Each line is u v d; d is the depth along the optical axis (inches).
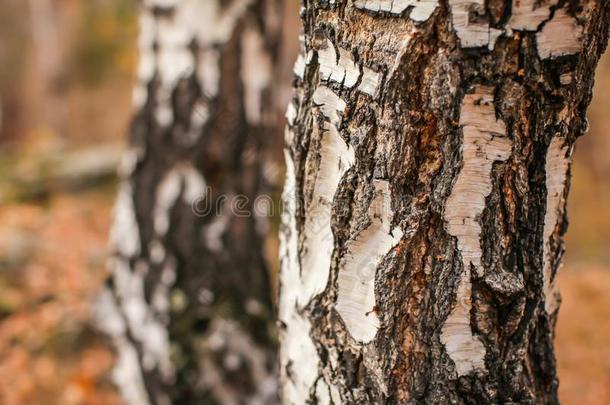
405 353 48.1
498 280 46.3
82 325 146.3
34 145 293.7
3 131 533.0
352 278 48.6
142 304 112.3
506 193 45.3
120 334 114.8
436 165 44.6
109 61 518.9
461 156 43.9
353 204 47.2
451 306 46.8
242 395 109.0
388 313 47.5
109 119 510.9
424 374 48.4
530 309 48.6
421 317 47.4
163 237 111.0
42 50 467.2
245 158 111.3
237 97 109.0
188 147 108.6
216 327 109.5
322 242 50.3
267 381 109.3
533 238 47.2
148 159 112.5
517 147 44.3
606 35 45.5
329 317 50.6
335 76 46.1
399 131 43.9
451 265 46.3
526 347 49.1
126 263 115.8
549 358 53.4
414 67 42.7
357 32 44.4
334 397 51.5
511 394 49.3
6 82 546.9
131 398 114.5
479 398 48.9
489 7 40.9
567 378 144.4
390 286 47.0
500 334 48.1
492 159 44.1
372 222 46.6
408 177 45.0
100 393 133.2
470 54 41.7
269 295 117.3
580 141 494.6
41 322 148.3
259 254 115.7
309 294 52.0
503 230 46.1
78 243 197.3
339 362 50.6
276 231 183.3
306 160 50.4
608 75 492.7
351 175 46.6
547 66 42.2
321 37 46.7
